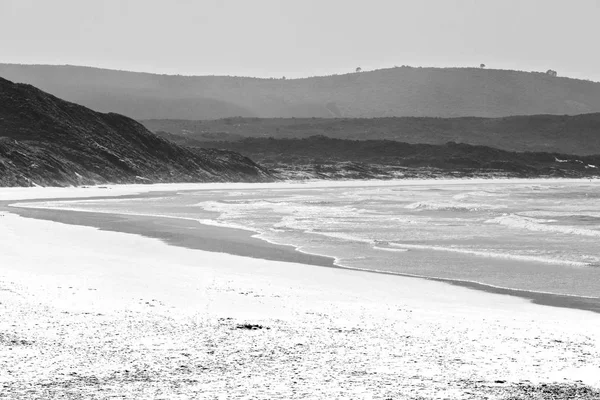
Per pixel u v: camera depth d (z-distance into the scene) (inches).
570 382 512.4
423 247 1443.2
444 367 548.1
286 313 756.6
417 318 749.3
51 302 753.0
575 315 797.9
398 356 579.2
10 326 638.5
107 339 609.3
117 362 540.7
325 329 677.3
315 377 513.3
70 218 2052.2
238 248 1406.3
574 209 2704.2
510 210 2628.0
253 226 1866.4
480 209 2618.1
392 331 675.4
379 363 556.1
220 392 472.4
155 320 691.4
